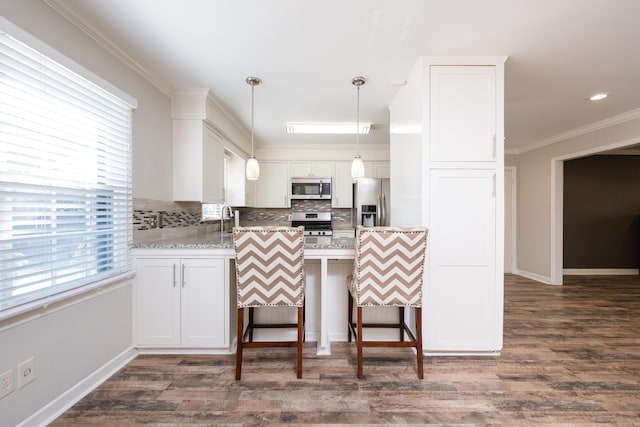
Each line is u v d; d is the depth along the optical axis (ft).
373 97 9.15
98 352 5.89
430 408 5.17
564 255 16.88
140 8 5.13
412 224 7.55
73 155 5.23
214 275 7.02
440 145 6.91
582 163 16.76
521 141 15.03
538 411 5.09
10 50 4.13
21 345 4.40
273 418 4.91
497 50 6.56
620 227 16.78
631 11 5.19
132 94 6.88
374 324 7.44
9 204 4.19
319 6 5.11
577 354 7.16
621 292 13.01
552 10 5.22
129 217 6.80
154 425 4.75
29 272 4.49
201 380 6.01
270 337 7.77
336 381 5.98
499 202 6.94
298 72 7.55
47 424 4.74
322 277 7.07
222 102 9.51
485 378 6.10
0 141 4.05
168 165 8.45
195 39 6.10
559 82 8.12
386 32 5.89
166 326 7.01
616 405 5.25
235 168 13.17
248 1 4.96
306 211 16.14
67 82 5.07
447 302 6.97
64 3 4.93
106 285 6.06
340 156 15.42
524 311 10.40
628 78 7.86
